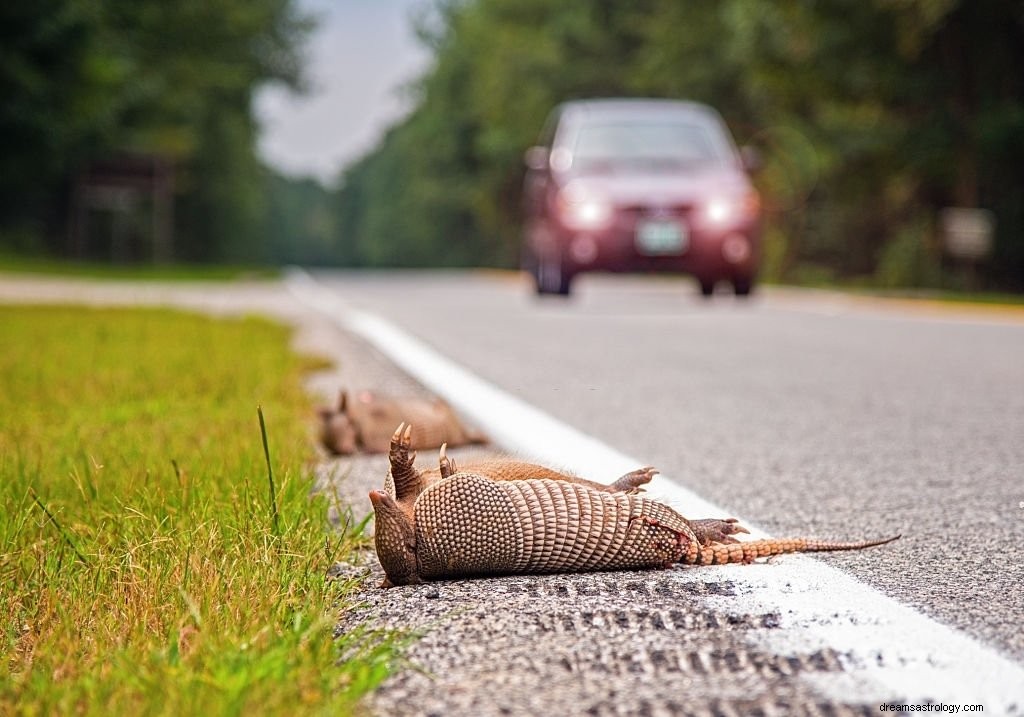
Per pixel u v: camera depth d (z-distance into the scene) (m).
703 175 22.69
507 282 37.53
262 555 4.37
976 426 8.22
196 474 5.73
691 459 6.89
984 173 34.25
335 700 2.99
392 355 12.60
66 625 3.87
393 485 4.41
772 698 3.05
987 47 33.62
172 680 3.11
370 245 152.38
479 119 92.88
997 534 5.04
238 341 13.48
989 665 3.28
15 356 11.73
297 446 6.79
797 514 5.46
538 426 7.98
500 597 3.98
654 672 3.26
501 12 80.88
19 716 3.06
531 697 3.08
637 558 4.25
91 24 38.38
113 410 8.44
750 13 34.72
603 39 68.12
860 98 35.25
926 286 35.50
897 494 5.92
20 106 38.00
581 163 23.03
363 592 4.18
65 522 5.18
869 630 3.59
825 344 14.53
